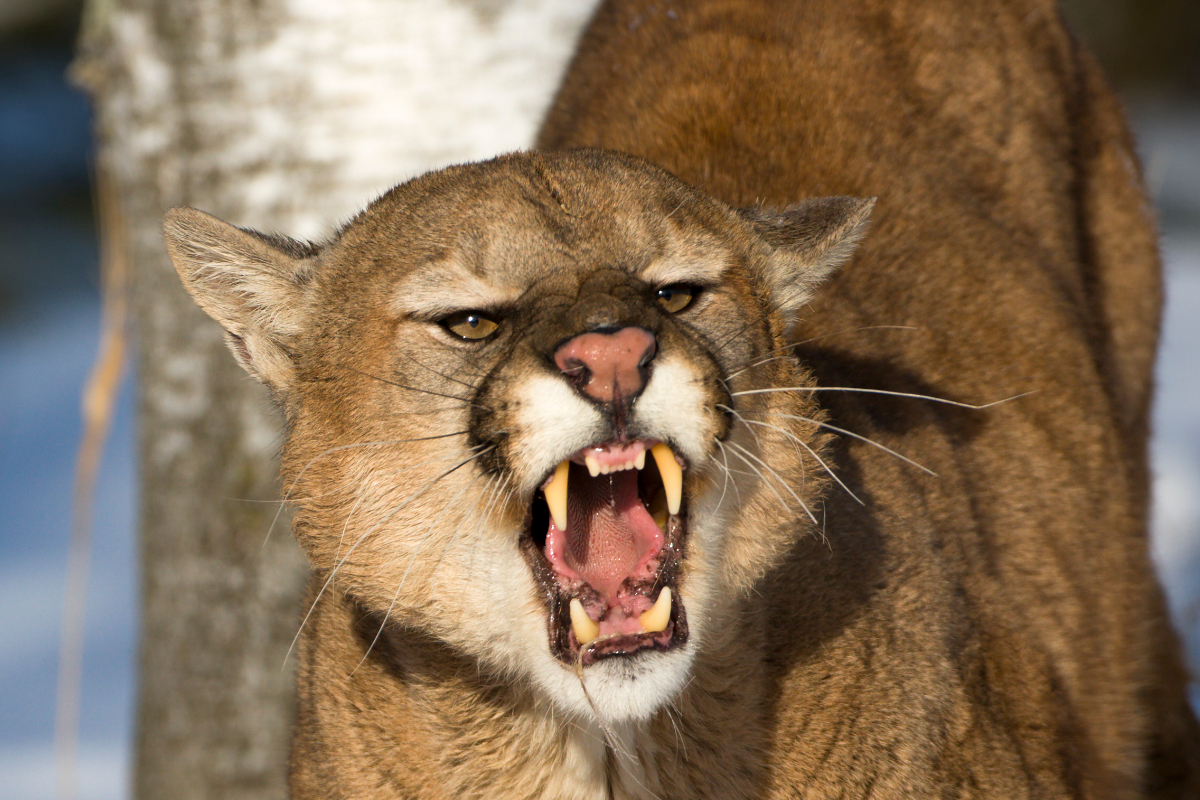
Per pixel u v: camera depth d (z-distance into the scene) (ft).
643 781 21.67
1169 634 30.68
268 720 33.30
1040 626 25.38
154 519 34.19
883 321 26.18
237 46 32.12
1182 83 105.81
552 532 20.63
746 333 21.66
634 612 20.47
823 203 23.31
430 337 20.86
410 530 20.83
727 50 28.86
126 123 33.30
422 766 21.99
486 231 20.83
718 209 22.63
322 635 23.21
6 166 97.96
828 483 22.35
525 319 20.30
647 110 28.53
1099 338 30.48
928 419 25.48
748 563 21.30
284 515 32.81
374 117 32.24
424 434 20.72
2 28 99.66
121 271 34.42
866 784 21.75
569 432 19.65
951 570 23.77
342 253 22.40
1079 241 30.58
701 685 21.38
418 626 21.09
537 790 21.93
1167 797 30.07
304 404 21.99
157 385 33.76
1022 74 30.12
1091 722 26.40
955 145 28.81
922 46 29.32
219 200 32.60
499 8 32.50
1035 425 26.99
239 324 22.88
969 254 27.61
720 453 20.38
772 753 21.66
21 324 88.07
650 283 21.09
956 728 22.48
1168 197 95.09
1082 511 27.25
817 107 28.07
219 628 33.42
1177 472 54.44
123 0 32.83
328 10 32.01
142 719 34.65
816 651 21.84
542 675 20.66
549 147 30.27
